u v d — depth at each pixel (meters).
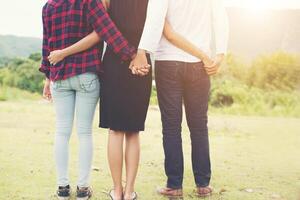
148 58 2.91
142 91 2.89
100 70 2.91
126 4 2.88
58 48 2.92
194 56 3.02
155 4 2.86
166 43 3.03
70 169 3.87
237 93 7.79
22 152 4.38
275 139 5.44
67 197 3.07
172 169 3.14
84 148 3.00
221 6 3.09
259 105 7.67
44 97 3.26
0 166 3.89
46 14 2.95
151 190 3.37
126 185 3.00
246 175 3.86
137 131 2.91
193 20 3.03
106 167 3.95
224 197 3.27
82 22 2.88
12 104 7.17
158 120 6.23
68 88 2.95
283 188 3.52
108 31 2.81
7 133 5.18
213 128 6.02
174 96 3.05
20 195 3.22
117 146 2.96
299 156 4.60
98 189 3.38
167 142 3.11
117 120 2.88
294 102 7.71
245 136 5.59
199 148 3.17
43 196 3.21
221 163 4.25
